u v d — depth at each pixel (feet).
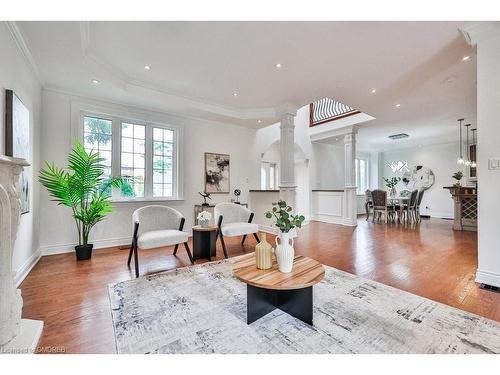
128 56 9.58
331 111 23.31
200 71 10.79
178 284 8.13
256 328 5.61
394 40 8.39
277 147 24.40
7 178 4.95
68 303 6.82
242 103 14.94
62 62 9.36
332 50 9.05
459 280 8.35
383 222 22.66
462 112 16.57
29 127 9.34
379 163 31.89
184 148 16.14
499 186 7.41
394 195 26.76
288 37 8.25
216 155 17.60
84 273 9.18
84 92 12.03
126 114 13.87
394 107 15.51
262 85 12.20
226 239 15.52
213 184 17.40
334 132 22.40
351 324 5.73
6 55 7.15
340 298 7.06
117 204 13.56
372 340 5.13
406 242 14.37
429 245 13.57
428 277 8.68
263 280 5.55
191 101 14.05
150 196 14.85
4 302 4.75
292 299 6.15
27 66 9.08
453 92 13.03
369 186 31.55
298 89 12.71
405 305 6.62
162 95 12.96
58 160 11.81
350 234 16.96
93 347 4.97
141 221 10.45
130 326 5.67
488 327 5.54
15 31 7.38
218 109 15.26
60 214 11.95
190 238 15.67
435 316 6.04
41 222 11.40
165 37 8.29
